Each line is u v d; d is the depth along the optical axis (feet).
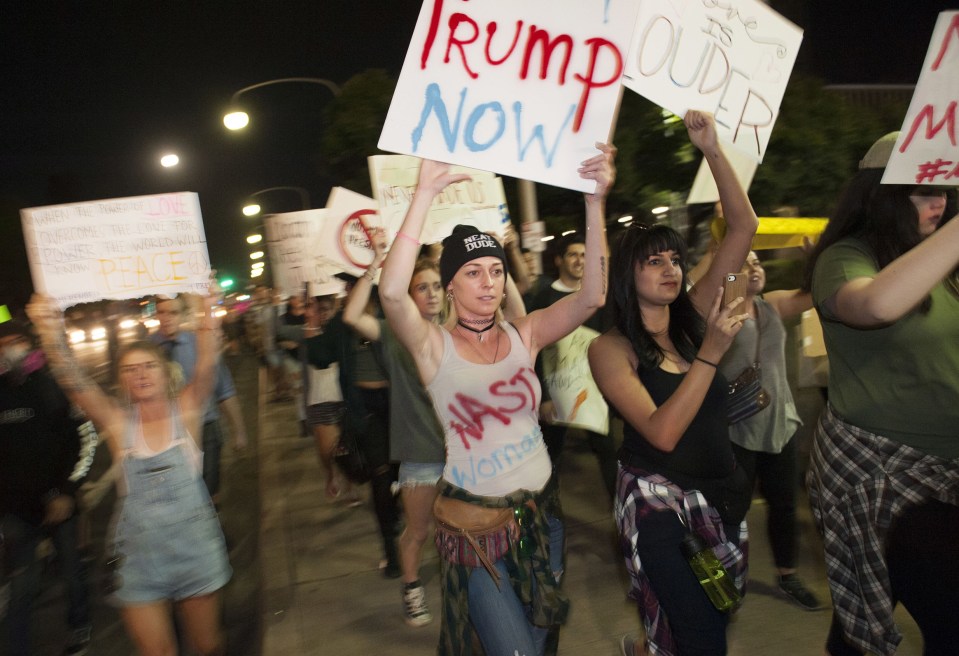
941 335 8.34
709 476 9.82
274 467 33.01
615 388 9.86
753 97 10.82
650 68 10.13
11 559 14.85
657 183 31.19
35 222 14.20
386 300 8.89
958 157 8.07
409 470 15.87
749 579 16.08
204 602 12.43
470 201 21.16
